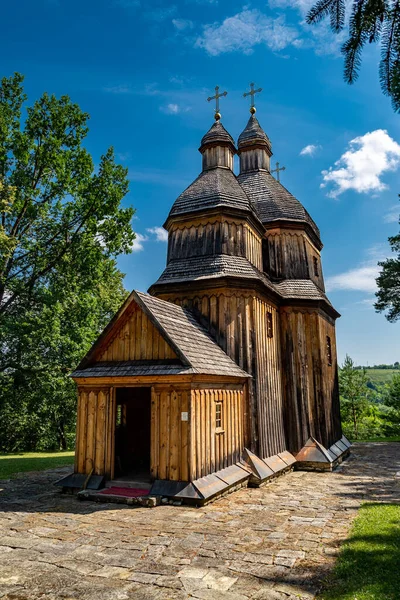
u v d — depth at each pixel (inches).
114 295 1233.4
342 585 199.2
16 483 491.5
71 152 871.7
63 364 871.1
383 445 915.4
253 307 551.5
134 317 454.6
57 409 1149.7
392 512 327.6
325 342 679.1
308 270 701.9
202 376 413.1
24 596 197.8
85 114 869.8
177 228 630.5
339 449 661.3
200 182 659.4
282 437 592.4
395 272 1118.4
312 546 260.4
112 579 215.2
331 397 687.7
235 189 639.8
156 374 406.9
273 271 698.2
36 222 852.6
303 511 350.9
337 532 288.4
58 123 839.7
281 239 709.9
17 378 838.5
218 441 439.2
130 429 547.2
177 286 571.8
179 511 352.2
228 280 545.3
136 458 547.8
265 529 299.0
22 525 312.7
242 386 515.8
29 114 839.1
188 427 392.8
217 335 536.4
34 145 823.1
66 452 984.3
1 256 743.7
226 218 604.7
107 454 428.1
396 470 571.8
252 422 511.2
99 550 257.9
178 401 402.9
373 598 182.9
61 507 368.5
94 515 340.8
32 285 852.6
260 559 239.9
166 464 395.9
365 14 158.4
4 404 886.4
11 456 831.1
